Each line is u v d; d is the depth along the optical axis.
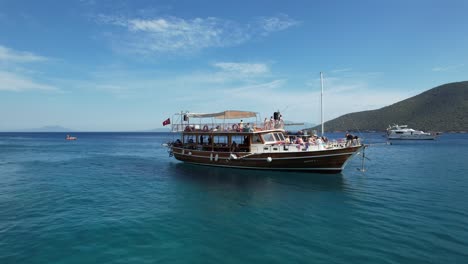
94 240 11.38
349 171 29.62
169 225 13.15
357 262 9.48
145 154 54.97
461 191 19.95
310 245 10.84
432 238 11.40
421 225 12.91
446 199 17.67
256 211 15.34
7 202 17.47
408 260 9.60
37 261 9.66
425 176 26.36
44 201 17.73
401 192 19.67
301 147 26.14
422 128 187.75
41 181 25.05
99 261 9.66
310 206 16.28
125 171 31.11
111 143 101.12
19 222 13.60
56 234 12.02
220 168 31.48
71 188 21.86
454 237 11.49
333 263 9.43
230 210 15.59
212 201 17.59
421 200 17.42
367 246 10.70
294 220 13.78
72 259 9.80
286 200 17.67
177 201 17.66
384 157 45.09
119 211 15.48
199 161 33.38
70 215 14.77
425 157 44.88
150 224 13.30
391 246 10.69
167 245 10.91
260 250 10.44
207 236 11.80
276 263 9.46
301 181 23.72
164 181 24.69
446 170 30.31
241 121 30.09
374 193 19.39
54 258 9.88
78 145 86.81
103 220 13.90
